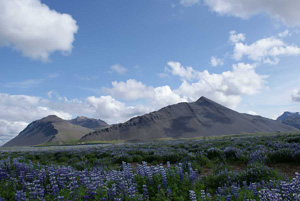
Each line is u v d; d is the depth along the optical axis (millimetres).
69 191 5961
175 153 15609
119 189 5746
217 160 13109
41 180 6805
